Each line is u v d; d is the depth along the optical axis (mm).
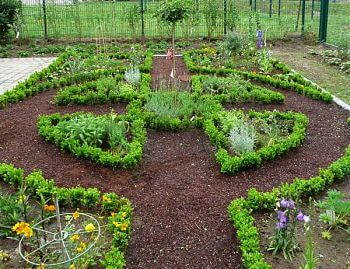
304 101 8766
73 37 15938
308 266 3689
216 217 4770
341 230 4516
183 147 6520
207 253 4203
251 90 9148
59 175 5672
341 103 8570
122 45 14789
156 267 4016
